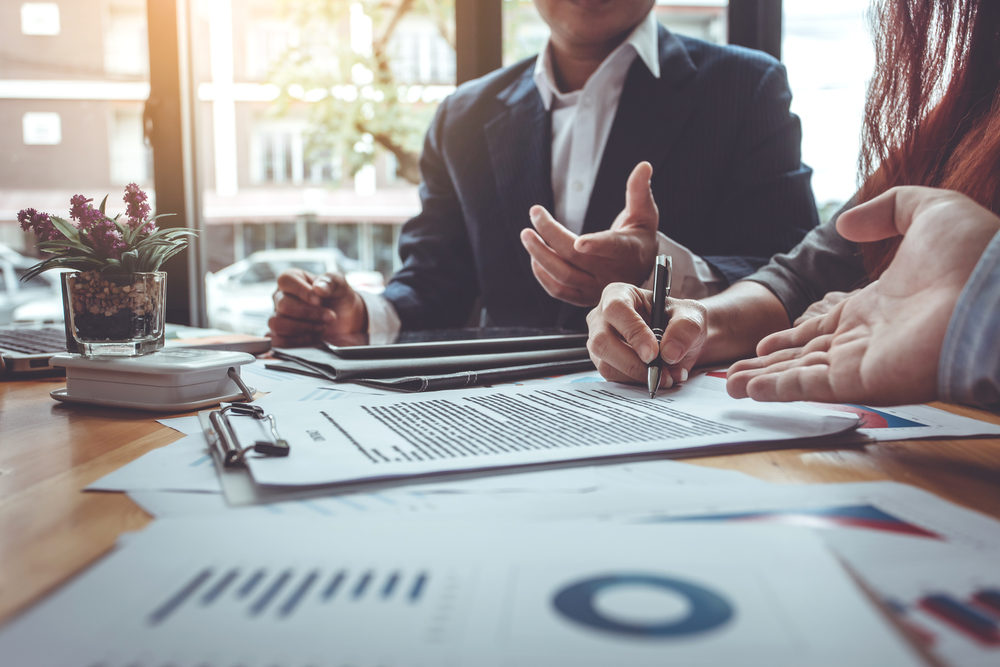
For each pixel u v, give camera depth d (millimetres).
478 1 1652
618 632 205
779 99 1324
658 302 667
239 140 4117
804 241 907
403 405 583
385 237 4395
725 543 263
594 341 684
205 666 196
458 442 458
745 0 1606
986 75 699
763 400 515
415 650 200
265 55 3932
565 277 914
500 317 1442
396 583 239
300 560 259
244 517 305
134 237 692
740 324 808
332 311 1087
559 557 255
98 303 662
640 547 261
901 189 477
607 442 458
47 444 508
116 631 214
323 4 3146
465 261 1505
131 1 2959
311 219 4316
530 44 2285
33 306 2965
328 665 195
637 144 1319
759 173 1277
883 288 480
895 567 265
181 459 446
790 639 199
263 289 3611
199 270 1909
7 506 370
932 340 419
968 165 634
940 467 422
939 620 227
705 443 453
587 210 1343
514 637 205
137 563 259
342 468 397
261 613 222
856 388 464
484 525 289
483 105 1470
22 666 197
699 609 216
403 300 1336
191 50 1891
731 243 1269
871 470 416
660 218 1323
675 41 1382
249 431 469
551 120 1430
